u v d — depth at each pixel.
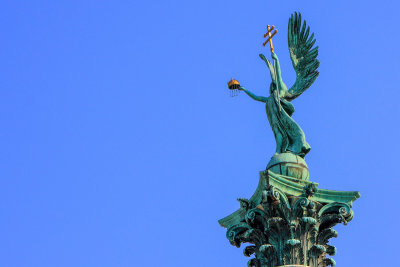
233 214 88.00
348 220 84.00
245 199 86.12
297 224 83.06
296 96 91.44
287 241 82.56
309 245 83.25
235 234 87.31
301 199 83.38
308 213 83.25
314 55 93.06
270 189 83.00
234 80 94.00
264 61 94.06
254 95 93.25
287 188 84.06
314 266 82.75
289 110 90.12
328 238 84.44
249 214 85.12
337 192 84.56
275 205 83.50
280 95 90.69
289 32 94.81
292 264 82.06
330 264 84.25
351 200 84.38
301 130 88.31
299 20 95.00
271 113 90.12
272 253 83.75
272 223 83.25
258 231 85.12
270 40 95.50
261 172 83.62
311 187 83.38
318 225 83.88
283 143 88.62
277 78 91.56
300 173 85.81
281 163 86.06
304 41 94.19
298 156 87.31
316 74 91.88
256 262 85.62
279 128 89.00
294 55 94.06
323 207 84.19
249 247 87.31
